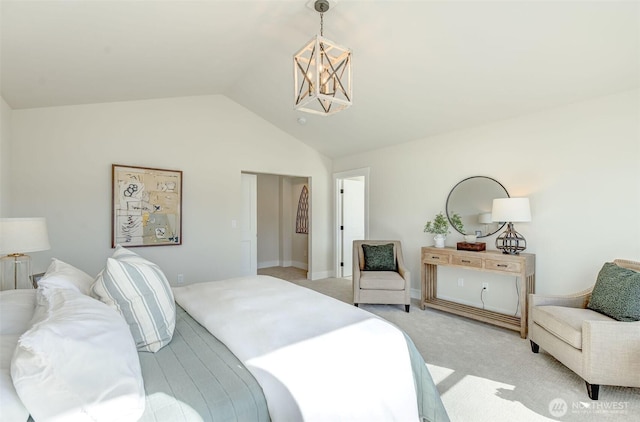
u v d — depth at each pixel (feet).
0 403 2.79
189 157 14.33
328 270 19.69
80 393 2.88
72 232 11.50
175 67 10.57
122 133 12.62
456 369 7.92
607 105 9.46
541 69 8.94
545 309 8.32
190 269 14.32
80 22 6.61
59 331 3.03
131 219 12.70
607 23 7.18
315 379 4.01
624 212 9.18
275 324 5.13
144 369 4.09
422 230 14.75
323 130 16.19
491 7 7.47
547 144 10.73
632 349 6.50
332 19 8.85
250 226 17.16
